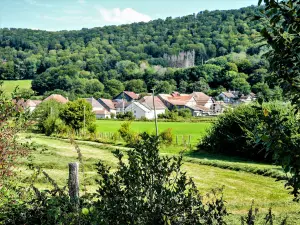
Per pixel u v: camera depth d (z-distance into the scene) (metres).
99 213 4.06
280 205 13.09
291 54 3.16
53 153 22.59
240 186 17.02
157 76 139.88
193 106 109.19
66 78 120.81
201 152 30.34
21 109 6.23
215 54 176.50
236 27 187.62
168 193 4.13
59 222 4.24
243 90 113.25
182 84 131.62
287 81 3.28
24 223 5.09
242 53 149.62
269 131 3.19
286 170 3.07
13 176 6.23
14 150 6.17
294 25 3.12
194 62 174.50
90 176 15.19
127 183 4.19
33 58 141.75
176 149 31.97
